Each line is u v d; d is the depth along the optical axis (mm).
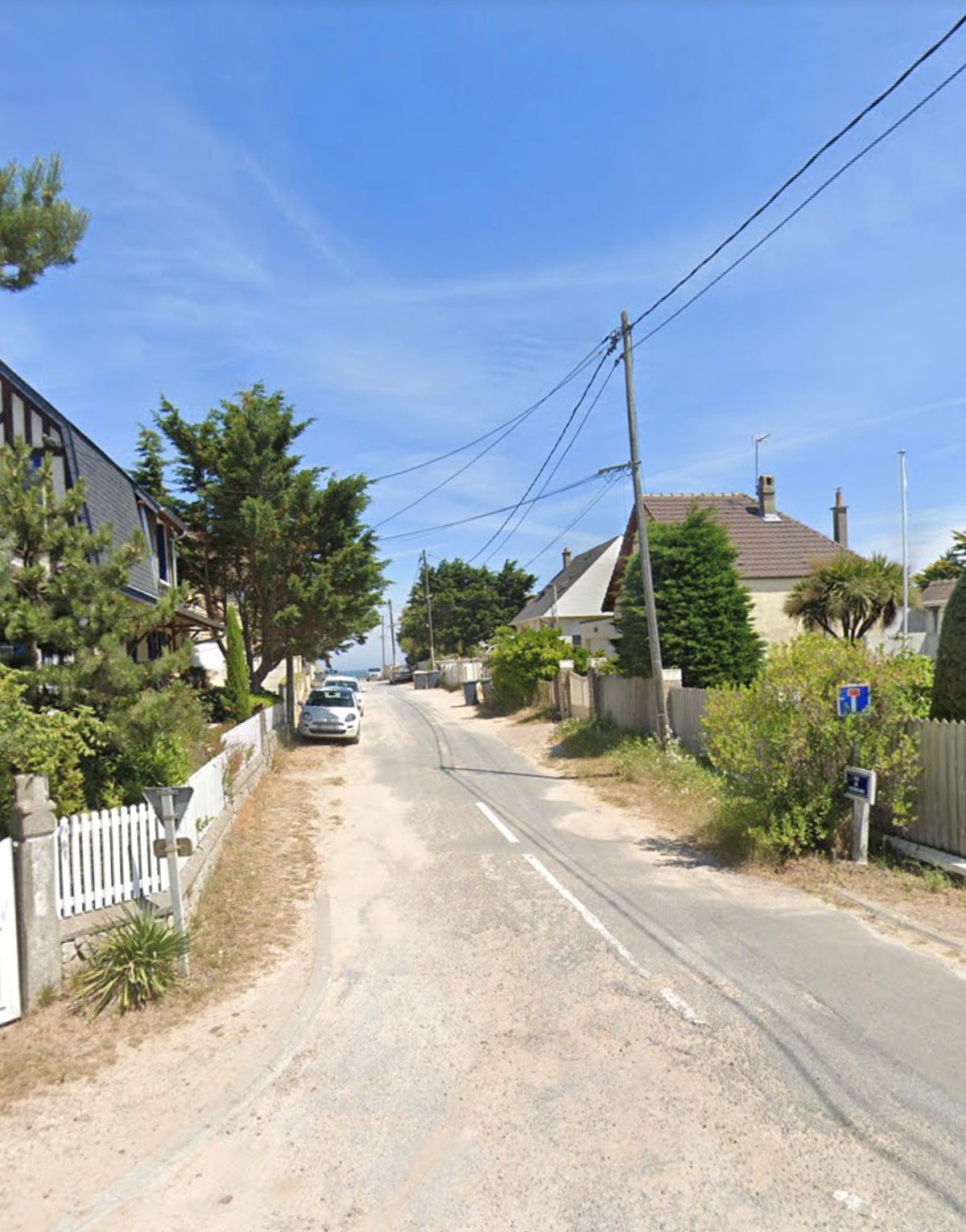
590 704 21672
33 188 8852
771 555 25344
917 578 39094
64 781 8141
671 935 7273
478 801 14219
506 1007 6020
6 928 6043
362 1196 3971
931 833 9180
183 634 22375
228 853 10531
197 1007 6270
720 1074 4859
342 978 6730
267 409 23922
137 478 26422
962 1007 5578
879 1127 4250
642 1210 3713
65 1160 4398
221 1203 3986
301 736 24391
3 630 8188
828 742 9164
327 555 24203
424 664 64312
